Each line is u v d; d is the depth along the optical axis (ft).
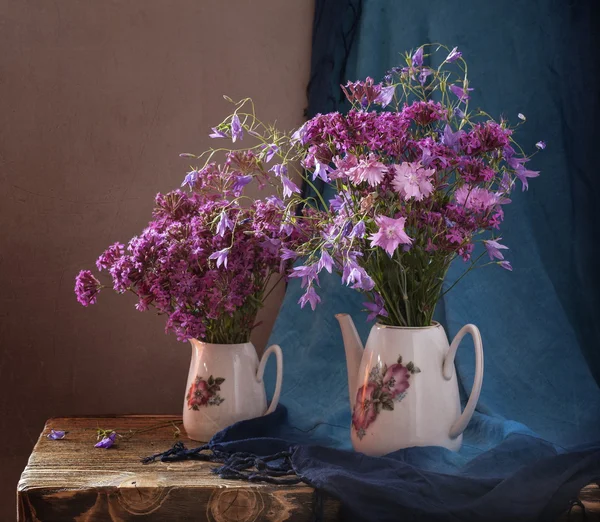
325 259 3.93
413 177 3.92
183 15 5.93
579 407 5.37
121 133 5.96
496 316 5.60
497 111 5.78
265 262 4.71
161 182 6.01
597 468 4.09
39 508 3.93
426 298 4.40
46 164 5.92
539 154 5.80
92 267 6.02
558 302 5.65
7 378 6.02
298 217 4.47
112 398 6.13
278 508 3.98
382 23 5.81
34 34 5.84
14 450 6.06
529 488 3.92
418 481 4.00
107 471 4.21
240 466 4.23
